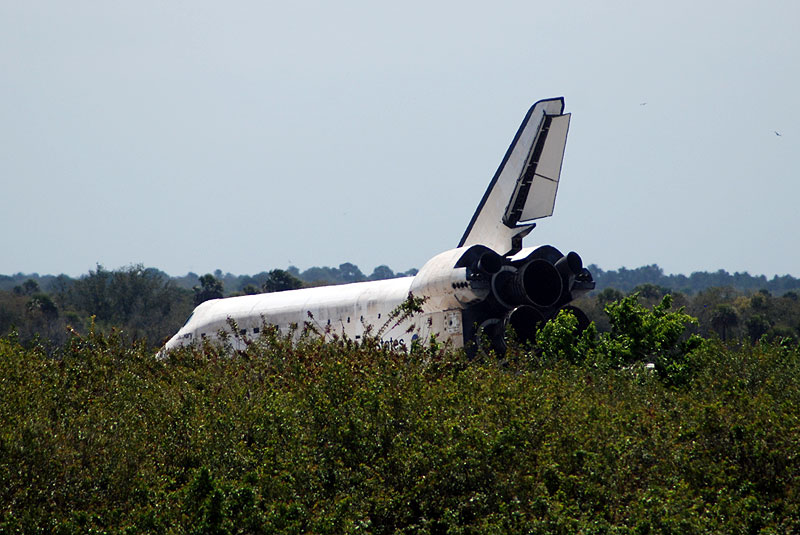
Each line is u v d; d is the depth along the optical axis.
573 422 53.19
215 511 44.41
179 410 56.31
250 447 52.56
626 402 61.12
